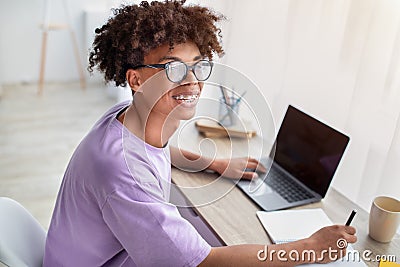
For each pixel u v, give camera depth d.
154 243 1.01
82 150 1.08
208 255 1.05
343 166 1.57
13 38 3.61
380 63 1.42
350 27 1.47
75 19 3.71
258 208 1.32
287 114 1.54
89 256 1.14
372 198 1.49
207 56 1.11
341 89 1.56
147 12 1.04
